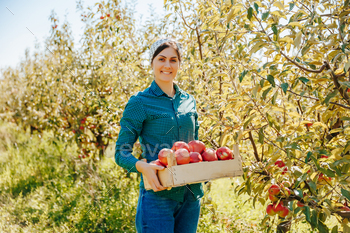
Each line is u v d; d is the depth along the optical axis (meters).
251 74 2.06
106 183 4.14
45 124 4.96
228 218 3.23
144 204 1.71
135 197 3.81
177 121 1.77
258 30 1.81
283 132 1.89
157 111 1.73
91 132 4.46
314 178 1.71
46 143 5.18
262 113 1.79
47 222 3.43
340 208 1.88
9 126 4.70
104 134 4.36
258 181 1.99
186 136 1.81
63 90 4.64
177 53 1.79
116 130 3.58
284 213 1.97
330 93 1.65
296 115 1.79
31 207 3.80
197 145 1.67
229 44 2.56
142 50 3.98
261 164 2.04
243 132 1.83
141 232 1.70
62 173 4.84
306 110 1.89
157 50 1.77
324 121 1.78
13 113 4.71
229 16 1.71
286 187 1.94
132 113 1.71
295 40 1.56
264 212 3.07
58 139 4.94
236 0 1.72
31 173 4.72
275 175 1.81
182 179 1.48
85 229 3.25
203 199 2.61
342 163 1.70
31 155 4.89
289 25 1.67
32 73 4.75
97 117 4.28
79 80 4.52
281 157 1.81
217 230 2.98
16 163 4.74
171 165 1.47
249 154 2.41
